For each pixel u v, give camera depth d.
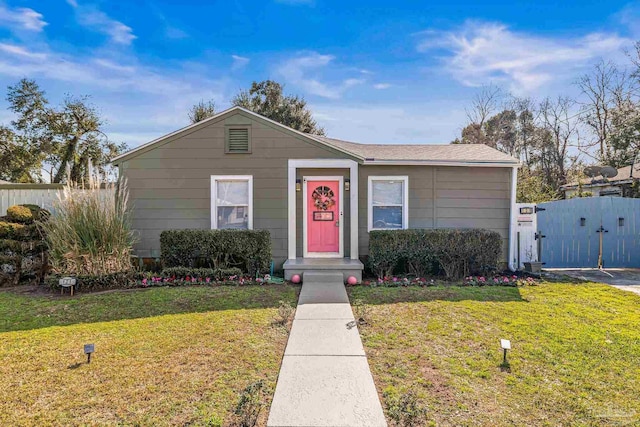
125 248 6.97
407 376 3.20
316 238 8.27
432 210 8.20
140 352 3.69
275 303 5.44
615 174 11.02
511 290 6.20
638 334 4.14
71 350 3.76
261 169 8.00
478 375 3.22
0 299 5.81
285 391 2.94
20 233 6.98
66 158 19.31
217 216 8.05
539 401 2.82
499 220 8.27
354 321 4.60
